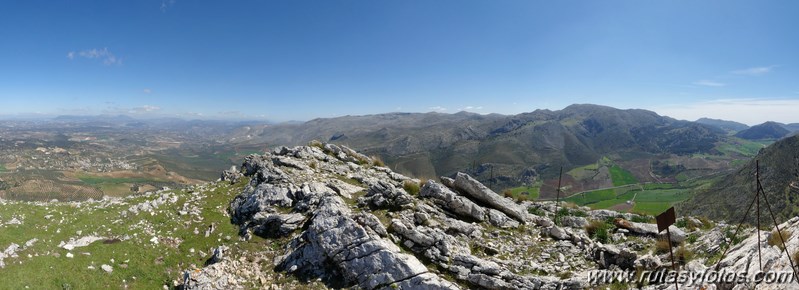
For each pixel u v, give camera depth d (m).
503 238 22.34
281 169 31.84
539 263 19.56
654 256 18.20
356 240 19.67
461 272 18.36
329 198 23.98
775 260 13.84
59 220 23.42
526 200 33.72
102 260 20.39
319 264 19.78
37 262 18.89
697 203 97.00
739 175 99.81
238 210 27.22
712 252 17.78
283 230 23.30
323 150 41.38
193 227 25.20
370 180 32.25
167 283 20.28
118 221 24.58
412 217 23.03
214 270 20.05
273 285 18.98
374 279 18.17
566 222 25.98
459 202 25.05
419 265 18.42
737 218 77.75
